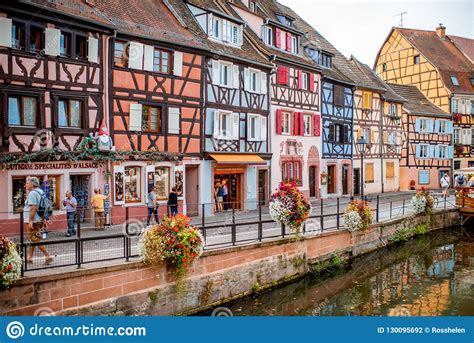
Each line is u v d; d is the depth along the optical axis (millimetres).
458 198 24125
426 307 11422
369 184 31484
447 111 37219
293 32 25141
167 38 17000
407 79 39688
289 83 24000
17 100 13344
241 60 20484
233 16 21562
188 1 19938
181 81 17750
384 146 32875
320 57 27359
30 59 13391
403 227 19672
